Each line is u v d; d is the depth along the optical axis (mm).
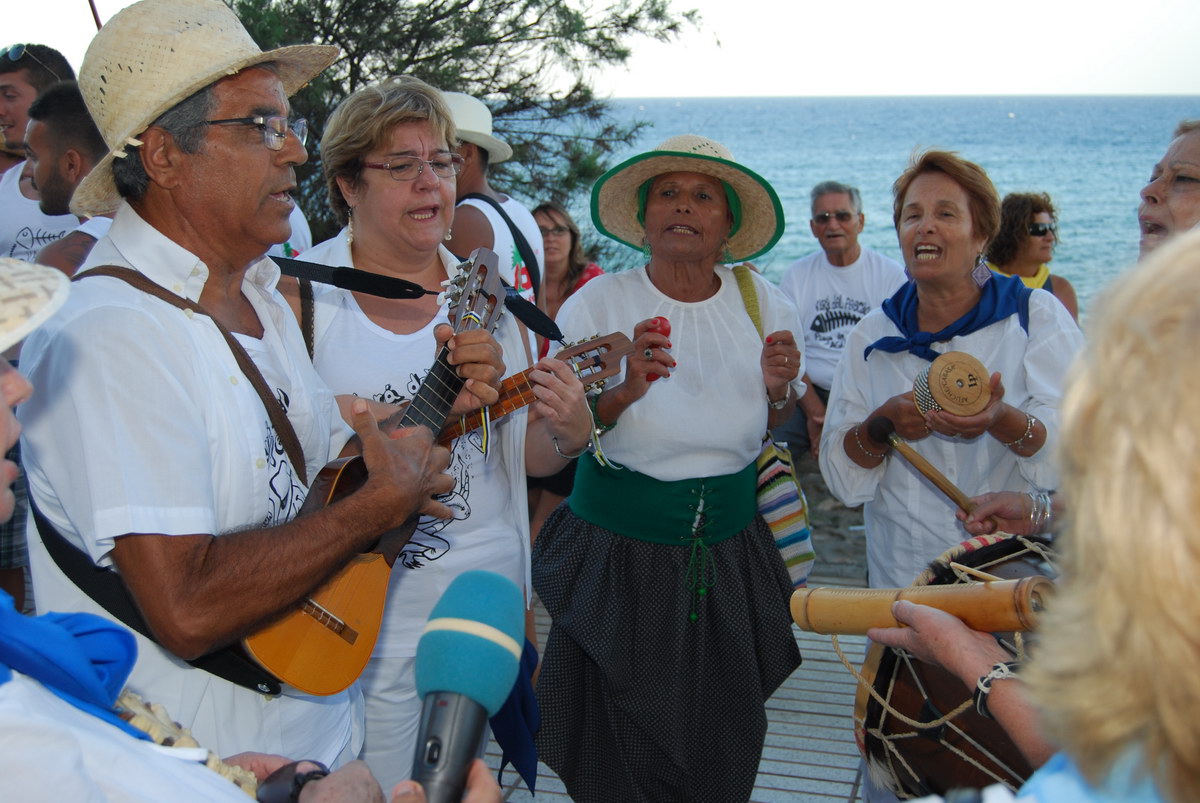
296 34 9141
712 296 3045
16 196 3920
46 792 1030
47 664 1179
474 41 9656
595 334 2977
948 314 2986
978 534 2682
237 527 1767
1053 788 891
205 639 1603
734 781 2875
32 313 1072
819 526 5770
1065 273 24984
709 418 2854
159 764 1244
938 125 122875
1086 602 825
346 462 1975
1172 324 760
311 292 2527
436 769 1029
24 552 3504
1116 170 57250
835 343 5703
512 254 3746
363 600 1967
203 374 1715
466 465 2568
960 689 2055
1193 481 720
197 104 1741
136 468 1568
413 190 2539
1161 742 783
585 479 2992
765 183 2896
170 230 1797
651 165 2965
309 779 1433
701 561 2857
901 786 2234
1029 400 2855
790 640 2961
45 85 4141
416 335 2572
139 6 1760
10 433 1139
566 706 2867
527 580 2777
